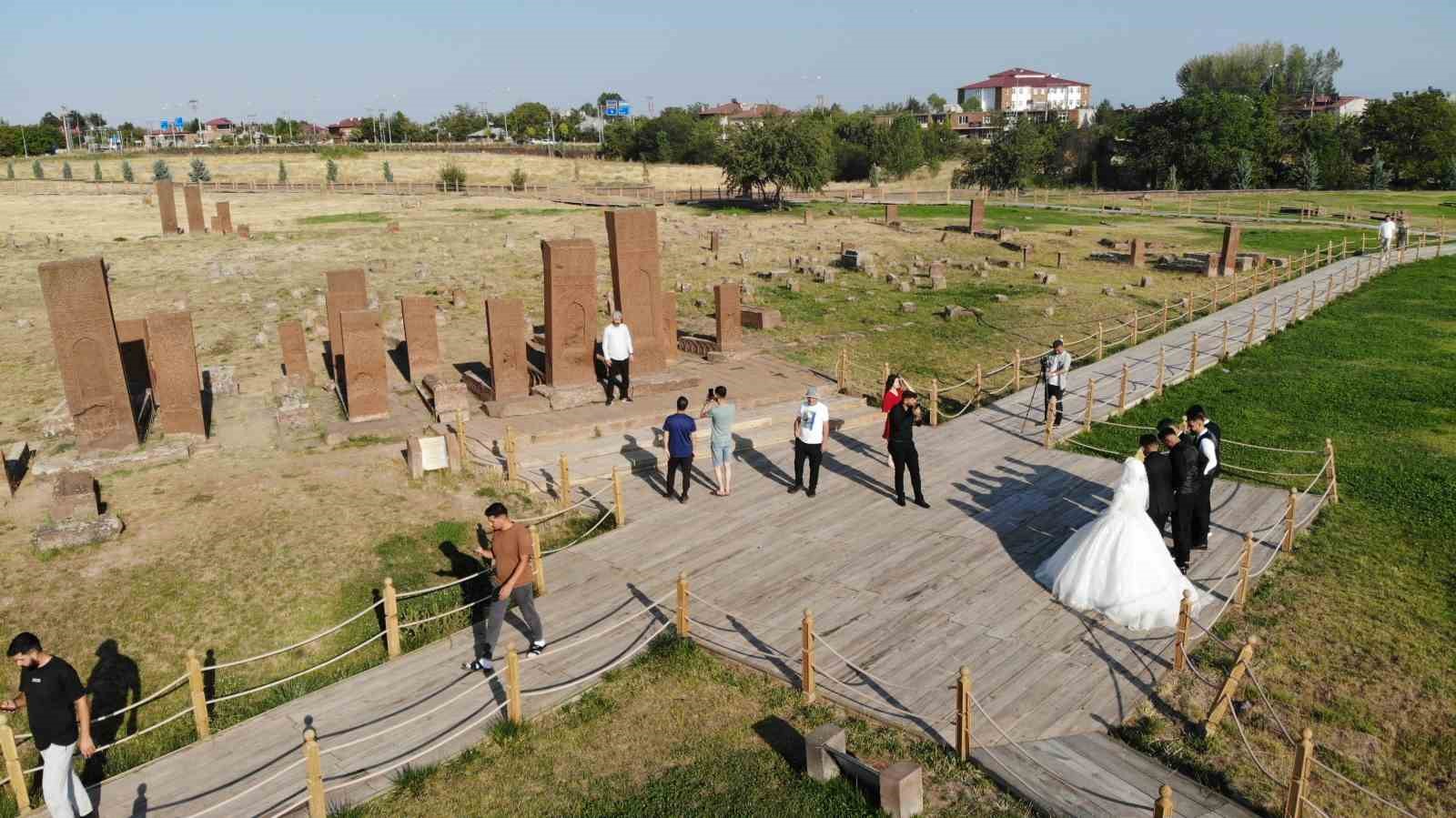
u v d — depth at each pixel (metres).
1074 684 11.04
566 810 9.38
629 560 14.48
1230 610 12.90
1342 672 11.60
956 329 30.89
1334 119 94.12
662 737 10.48
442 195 80.81
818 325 31.27
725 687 11.30
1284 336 29.81
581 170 105.44
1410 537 15.26
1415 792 9.68
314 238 49.84
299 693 11.86
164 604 13.34
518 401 20.72
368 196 78.81
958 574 13.75
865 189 92.00
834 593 13.27
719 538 15.16
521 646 12.27
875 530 15.35
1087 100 176.00
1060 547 14.38
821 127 74.75
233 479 16.97
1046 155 97.00
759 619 12.65
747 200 74.88
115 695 11.87
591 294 21.16
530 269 41.31
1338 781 9.78
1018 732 10.19
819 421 16.36
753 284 38.38
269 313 32.53
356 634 13.14
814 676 11.03
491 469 17.70
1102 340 29.16
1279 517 15.87
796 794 9.45
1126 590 12.30
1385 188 84.25
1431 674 11.55
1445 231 54.09
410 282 38.28
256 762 10.25
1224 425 21.16
